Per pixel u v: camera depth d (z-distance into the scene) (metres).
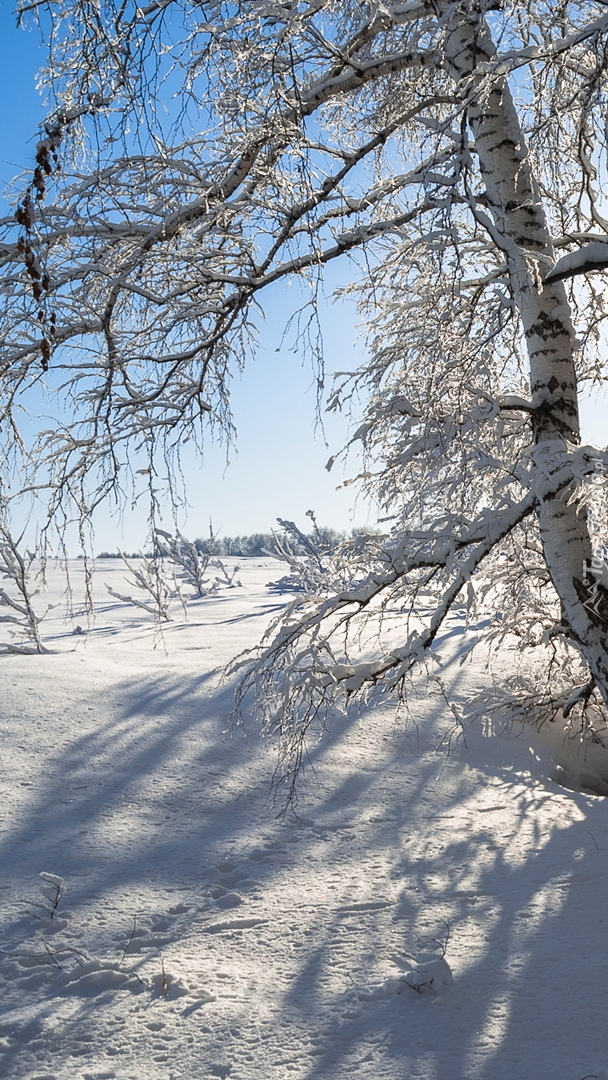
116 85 3.77
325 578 5.49
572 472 4.41
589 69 4.85
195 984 3.25
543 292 5.04
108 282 4.80
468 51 4.92
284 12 4.05
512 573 6.61
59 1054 2.85
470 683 7.48
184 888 4.16
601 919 3.58
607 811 5.00
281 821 5.00
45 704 6.80
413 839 4.68
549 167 4.98
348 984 3.20
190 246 5.11
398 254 5.25
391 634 9.38
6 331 4.60
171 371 5.34
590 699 6.64
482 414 4.83
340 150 5.06
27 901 3.99
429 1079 2.58
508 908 3.76
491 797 5.31
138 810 5.11
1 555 9.79
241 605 15.42
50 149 3.14
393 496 5.76
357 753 6.05
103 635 12.08
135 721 6.54
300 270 5.32
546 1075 2.56
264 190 5.22
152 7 3.97
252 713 6.68
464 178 4.00
